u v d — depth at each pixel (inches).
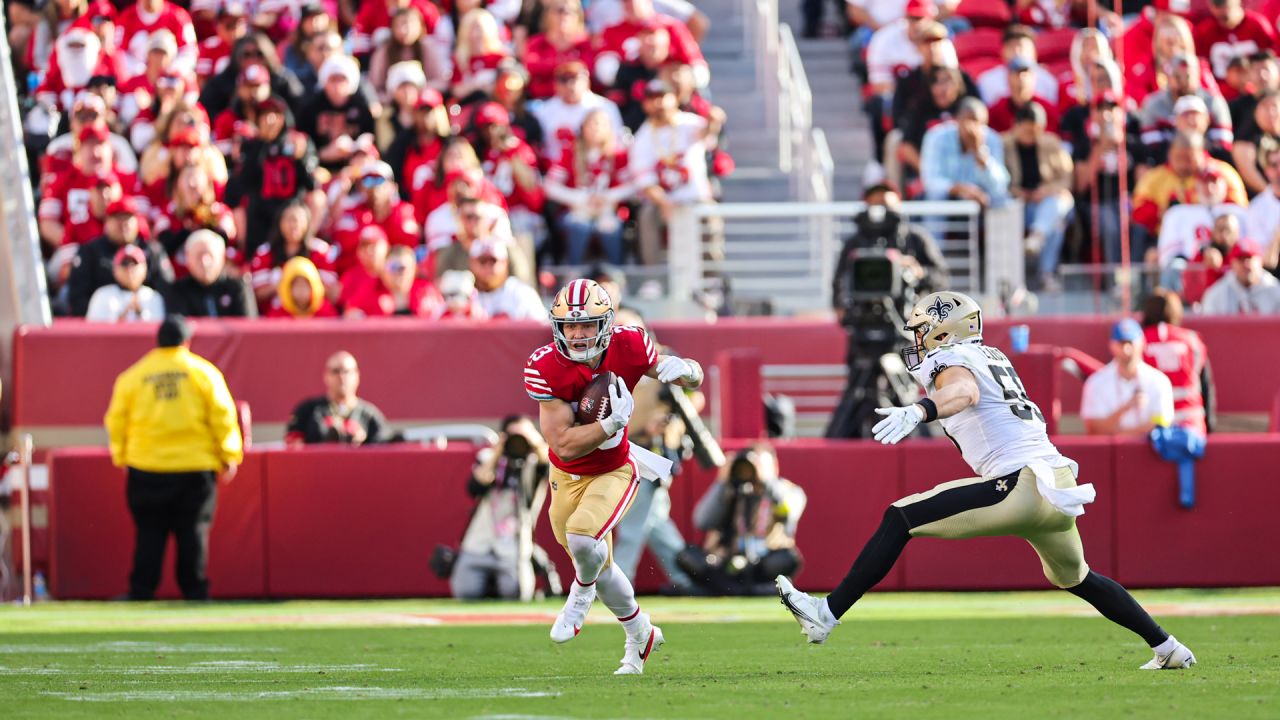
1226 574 1647.4
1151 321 1769.2
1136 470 1648.6
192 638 1178.0
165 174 2065.7
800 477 1648.6
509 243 1971.0
